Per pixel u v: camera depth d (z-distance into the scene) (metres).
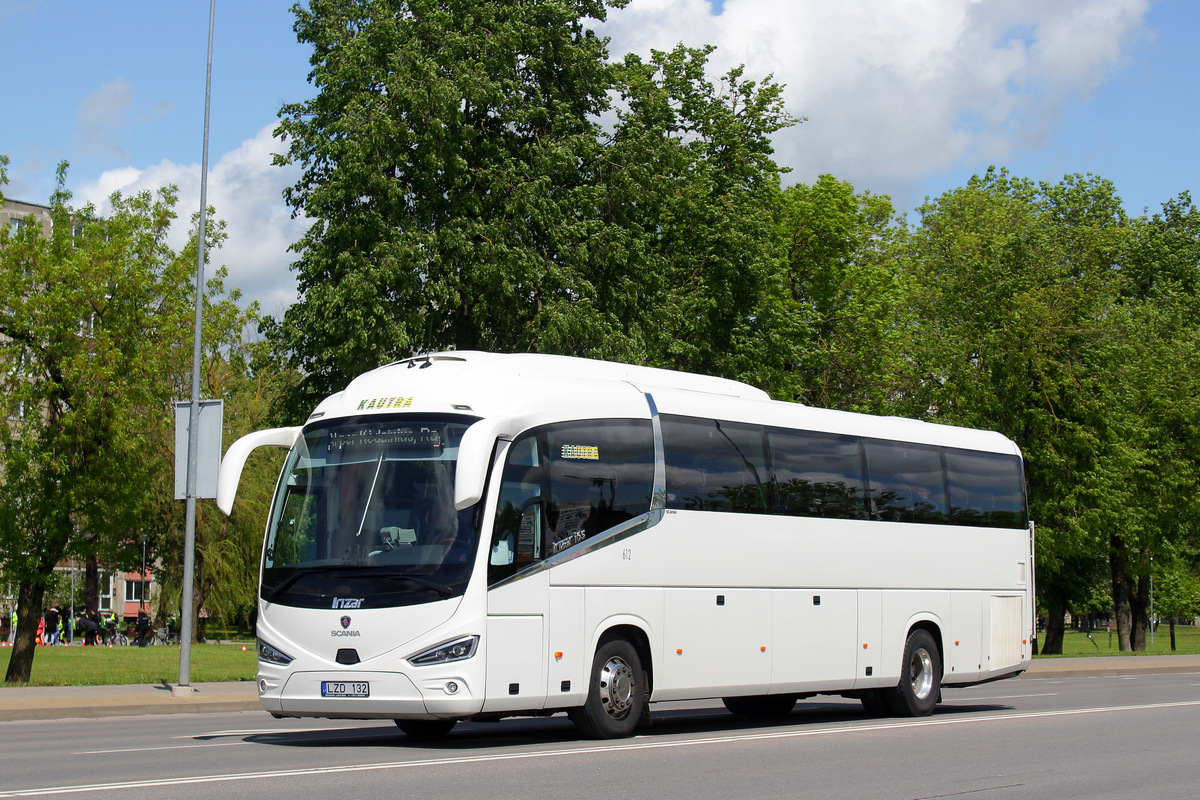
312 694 12.17
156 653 41.62
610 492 13.71
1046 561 41.75
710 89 39.62
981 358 43.34
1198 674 33.88
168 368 28.52
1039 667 32.78
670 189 33.25
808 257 45.47
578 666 13.05
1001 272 43.62
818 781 9.88
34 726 16.67
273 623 12.51
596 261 31.45
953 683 18.45
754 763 11.06
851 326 45.66
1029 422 42.75
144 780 9.54
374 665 11.95
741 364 36.97
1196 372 49.31
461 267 29.53
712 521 14.82
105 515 26.92
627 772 10.27
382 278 27.62
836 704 20.91
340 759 11.23
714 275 36.62
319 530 12.64
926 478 18.19
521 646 12.48
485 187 30.28
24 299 26.92
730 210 36.81
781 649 15.52
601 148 32.66
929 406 45.28
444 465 12.50
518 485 12.76
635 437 14.16
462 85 28.89
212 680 26.30
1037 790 9.66
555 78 32.38
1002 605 19.22
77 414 25.97
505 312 30.44
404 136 28.19
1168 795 9.54
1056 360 42.72
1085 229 45.50
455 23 30.25
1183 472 47.94
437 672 11.86
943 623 18.12
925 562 17.88
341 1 30.42
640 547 13.91
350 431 13.02
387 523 12.38
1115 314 43.91
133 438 26.83
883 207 51.72
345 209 28.55
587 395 13.83
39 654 40.59
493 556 12.34
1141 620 52.69
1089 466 42.38
